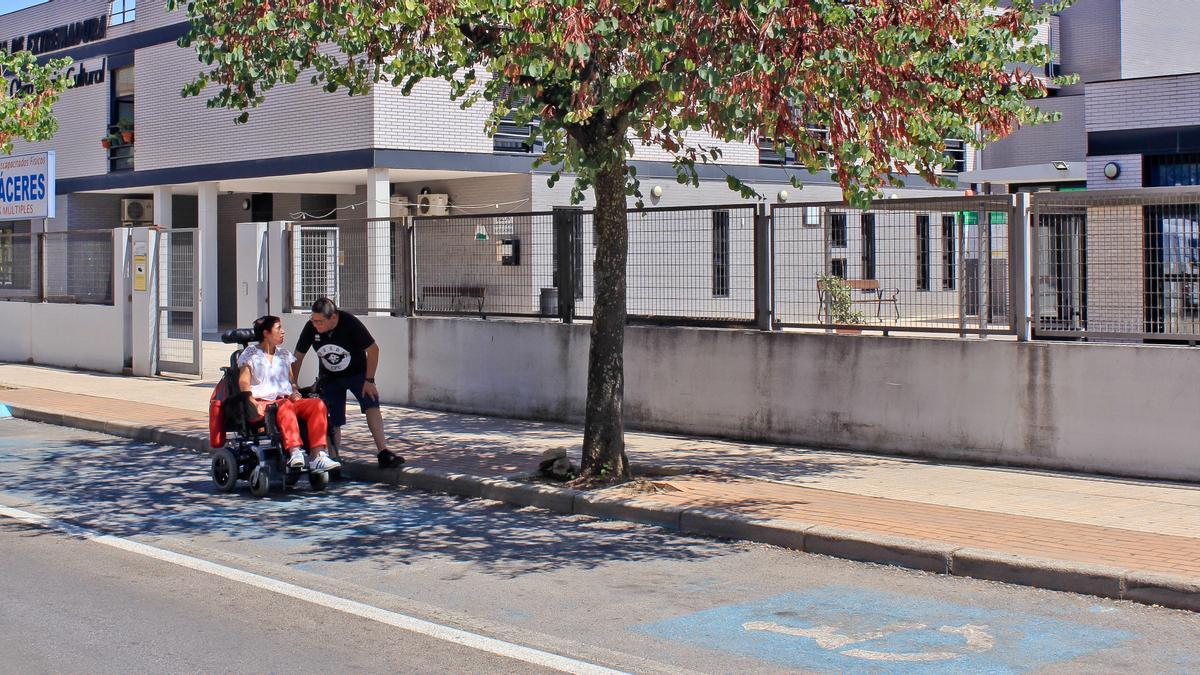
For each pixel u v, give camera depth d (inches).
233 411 410.0
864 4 376.8
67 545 333.7
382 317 634.8
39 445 532.4
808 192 1090.1
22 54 759.7
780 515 349.1
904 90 372.5
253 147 996.6
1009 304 433.7
